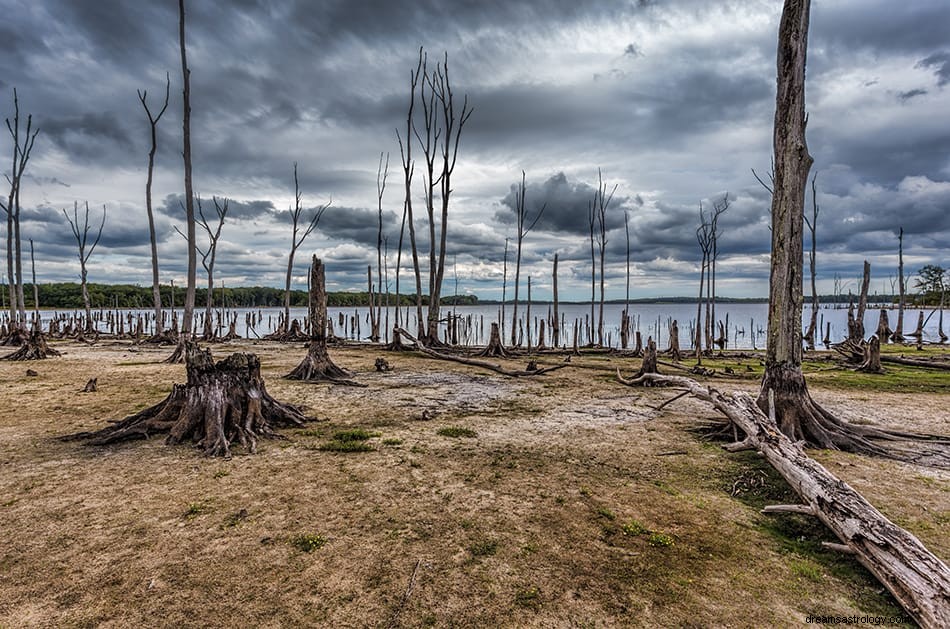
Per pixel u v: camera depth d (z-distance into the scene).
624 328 30.42
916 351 27.08
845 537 4.21
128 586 3.60
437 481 5.99
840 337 52.62
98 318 53.66
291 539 4.39
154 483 5.77
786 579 3.93
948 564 4.09
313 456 6.95
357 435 8.05
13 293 27.62
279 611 3.34
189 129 18.17
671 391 13.37
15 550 4.11
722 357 25.91
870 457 7.40
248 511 4.99
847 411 10.86
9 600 3.40
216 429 7.36
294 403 10.87
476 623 3.25
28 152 27.95
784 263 8.16
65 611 3.29
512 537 4.51
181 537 4.39
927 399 12.44
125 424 7.89
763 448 6.34
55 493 5.41
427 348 22.38
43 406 10.06
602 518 4.98
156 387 12.38
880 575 3.77
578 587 3.71
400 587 3.65
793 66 7.87
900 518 5.11
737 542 4.54
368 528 4.64
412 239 28.73
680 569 4.02
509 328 71.38
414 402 11.38
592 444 7.82
